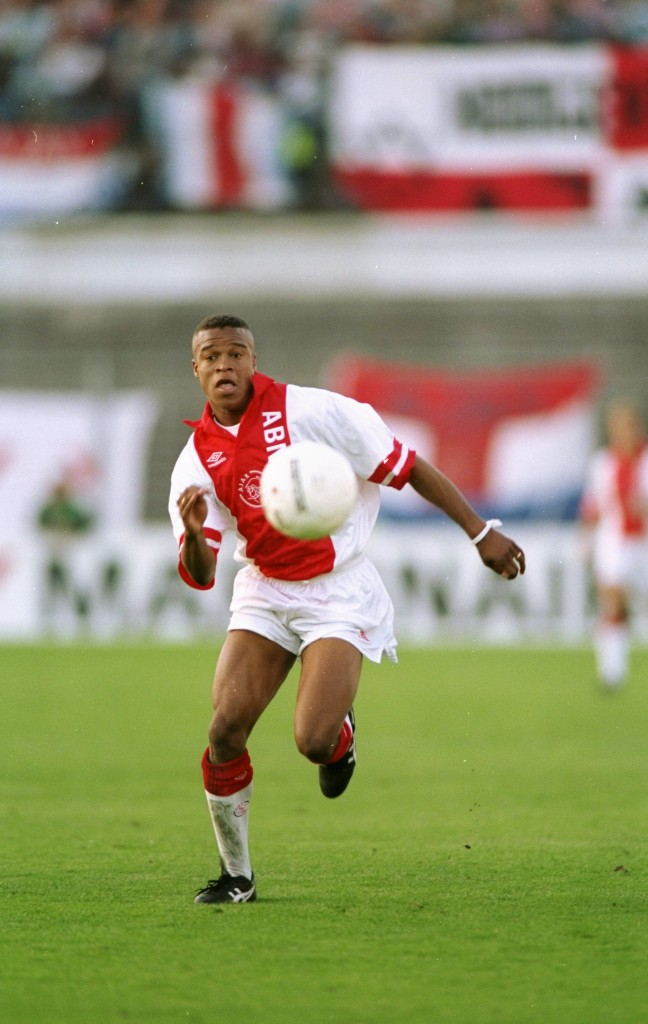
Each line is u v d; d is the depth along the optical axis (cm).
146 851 2222
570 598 7462
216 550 1870
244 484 1823
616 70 10156
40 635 7606
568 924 1675
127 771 3247
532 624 7456
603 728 4050
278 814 2612
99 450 8412
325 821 2525
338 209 10400
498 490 8231
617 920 1697
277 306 10406
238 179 10425
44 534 8150
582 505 8175
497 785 2989
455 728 4069
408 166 10350
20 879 1983
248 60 10394
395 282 10438
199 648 6862
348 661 1816
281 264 10481
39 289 10475
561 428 8269
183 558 1786
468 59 10275
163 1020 1285
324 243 10444
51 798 2833
